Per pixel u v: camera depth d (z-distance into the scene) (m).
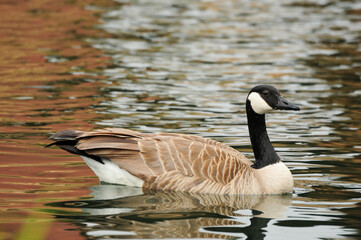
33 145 14.19
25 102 18.27
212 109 18.02
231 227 9.63
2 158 13.19
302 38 30.73
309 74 23.08
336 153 13.97
